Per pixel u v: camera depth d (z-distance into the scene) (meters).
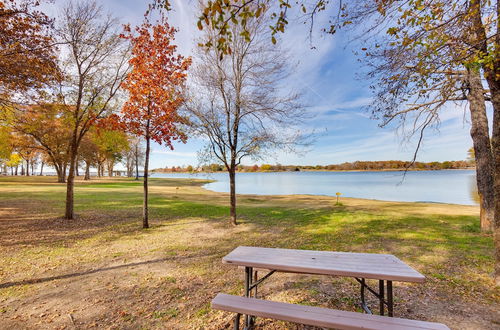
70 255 5.94
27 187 23.78
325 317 2.27
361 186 43.56
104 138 14.19
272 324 3.10
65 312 3.40
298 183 56.62
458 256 5.46
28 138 26.00
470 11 3.11
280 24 2.36
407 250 5.98
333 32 3.57
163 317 3.27
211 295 3.90
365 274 2.54
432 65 3.82
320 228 8.71
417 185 43.03
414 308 3.37
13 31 6.73
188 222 10.06
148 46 8.74
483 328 2.88
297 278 4.46
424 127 6.55
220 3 2.01
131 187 30.22
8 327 3.05
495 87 4.15
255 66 9.04
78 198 16.62
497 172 4.09
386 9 3.28
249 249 3.42
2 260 5.53
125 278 4.59
